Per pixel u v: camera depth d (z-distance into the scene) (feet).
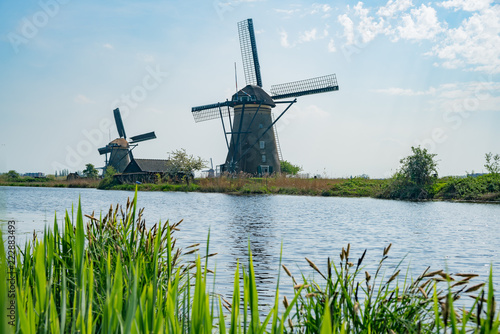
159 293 11.20
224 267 38.73
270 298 29.19
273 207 117.60
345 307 12.06
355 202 140.05
